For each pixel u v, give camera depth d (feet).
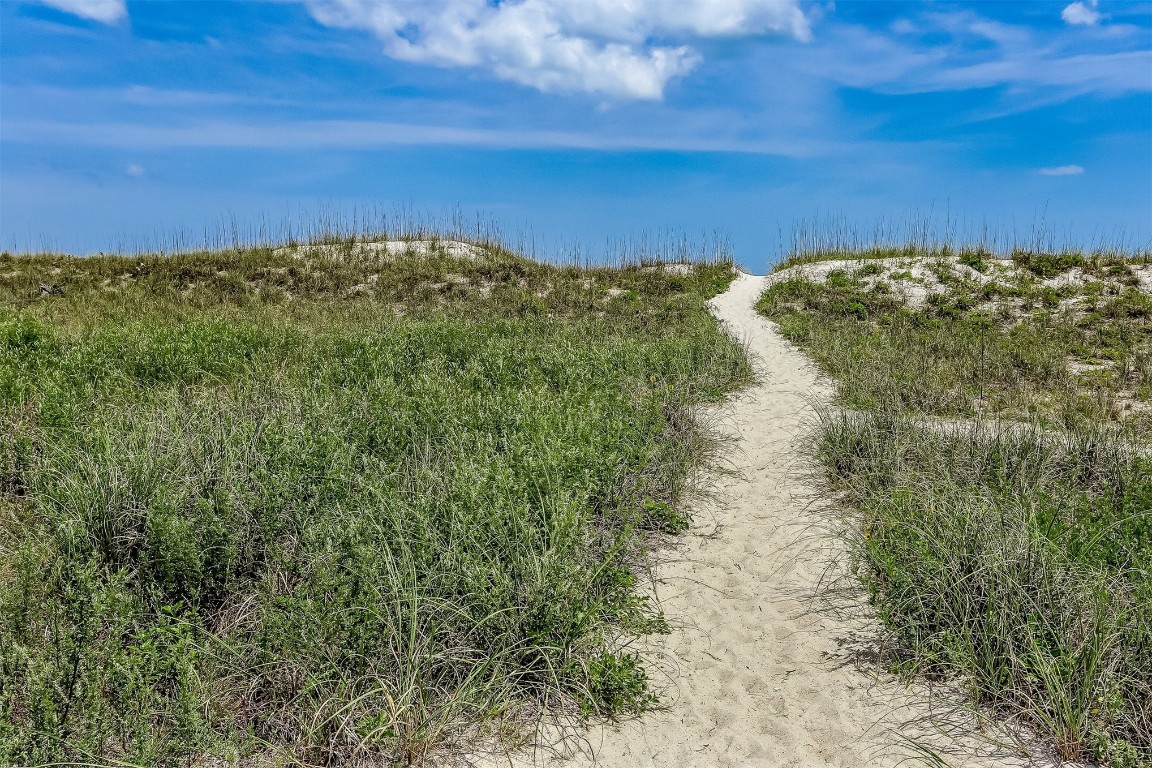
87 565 13.66
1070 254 60.85
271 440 19.88
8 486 19.65
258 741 11.20
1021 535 15.52
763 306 61.21
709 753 12.36
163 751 10.51
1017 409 32.01
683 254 82.12
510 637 13.56
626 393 29.30
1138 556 15.75
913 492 20.27
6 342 34.32
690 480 24.30
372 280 68.23
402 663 12.64
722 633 16.07
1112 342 44.47
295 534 16.35
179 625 12.59
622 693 13.29
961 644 13.70
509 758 11.82
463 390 27.61
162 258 70.49
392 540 15.55
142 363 31.19
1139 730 11.50
